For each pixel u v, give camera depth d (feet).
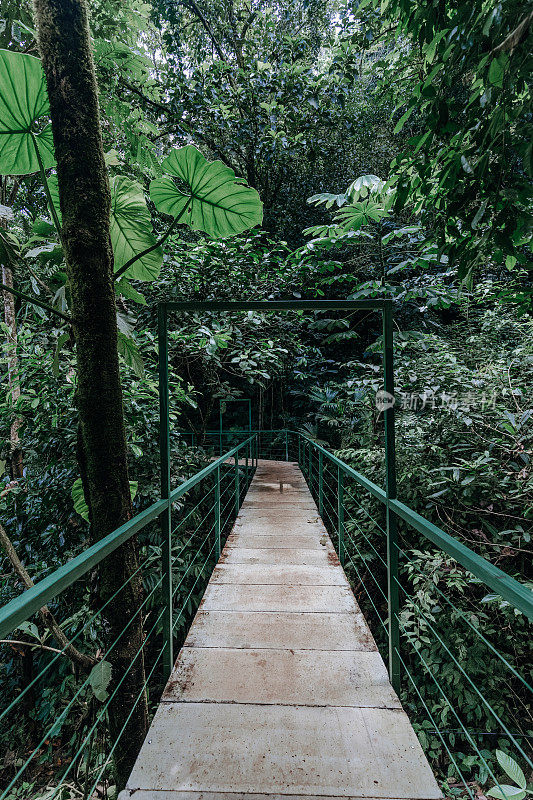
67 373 10.69
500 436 10.60
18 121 5.77
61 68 4.98
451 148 5.41
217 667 6.17
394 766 4.45
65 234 5.21
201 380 21.07
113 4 14.03
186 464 14.47
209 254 15.49
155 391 11.18
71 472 11.41
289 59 23.04
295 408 36.83
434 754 10.21
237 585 8.93
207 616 7.63
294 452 35.58
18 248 8.07
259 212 7.64
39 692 11.14
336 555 10.84
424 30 5.68
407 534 12.87
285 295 18.35
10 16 10.67
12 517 12.41
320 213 30.12
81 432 5.46
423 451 11.69
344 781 4.27
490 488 10.25
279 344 18.81
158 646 12.75
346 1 16.51
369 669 6.12
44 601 2.98
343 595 8.46
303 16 27.35
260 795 4.13
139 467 12.54
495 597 8.77
